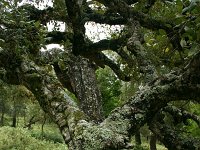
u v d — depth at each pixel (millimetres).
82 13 6547
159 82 3258
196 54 2984
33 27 4492
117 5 5590
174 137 3781
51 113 3379
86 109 6078
